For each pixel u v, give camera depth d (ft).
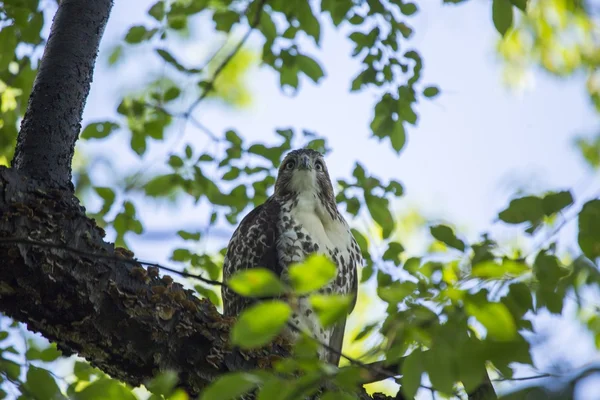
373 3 42.78
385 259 40.09
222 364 26.94
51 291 24.73
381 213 41.91
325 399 19.25
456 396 23.98
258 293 17.78
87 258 25.17
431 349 18.89
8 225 23.99
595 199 22.34
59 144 27.94
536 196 23.09
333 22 43.39
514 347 18.38
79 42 30.35
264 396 18.43
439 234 26.96
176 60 41.81
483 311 18.89
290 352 28.32
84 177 45.75
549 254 23.59
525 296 23.29
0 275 24.21
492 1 30.83
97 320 25.53
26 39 41.60
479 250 26.27
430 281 26.58
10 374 26.03
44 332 25.95
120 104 42.80
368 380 25.12
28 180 25.49
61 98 28.86
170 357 26.58
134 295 25.96
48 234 24.58
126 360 26.48
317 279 17.88
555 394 16.83
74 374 28.66
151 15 42.75
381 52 42.88
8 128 44.11
